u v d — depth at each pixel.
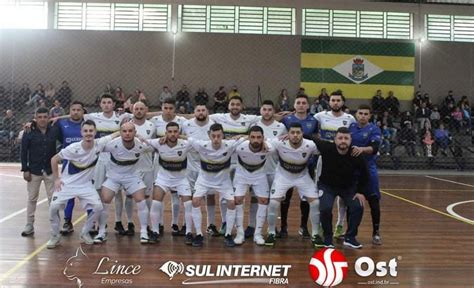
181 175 5.20
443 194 9.62
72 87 16.62
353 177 5.01
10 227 5.68
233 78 17.09
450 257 4.73
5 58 16.36
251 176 5.15
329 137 5.33
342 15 17.55
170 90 16.95
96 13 17.09
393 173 14.09
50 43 16.55
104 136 5.39
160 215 5.17
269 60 17.12
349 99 17.19
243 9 17.36
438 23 17.66
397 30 17.58
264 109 5.35
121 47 16.83
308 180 5.17
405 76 17.30
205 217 6.63
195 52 17.03
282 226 5.50
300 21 17.39
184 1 17.09
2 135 14.55
